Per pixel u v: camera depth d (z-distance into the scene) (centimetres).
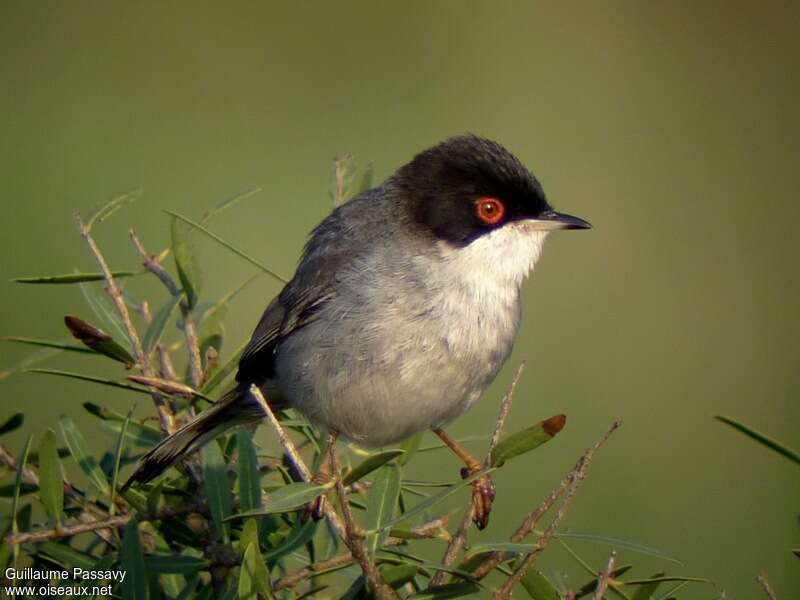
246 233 1586
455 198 773
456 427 1284
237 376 783
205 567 571
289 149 1828
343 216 806
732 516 1186
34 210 1591
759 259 1675
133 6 2256
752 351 1479
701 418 1350
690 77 2178
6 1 2192
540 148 1916
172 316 750
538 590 543
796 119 2069
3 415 1134
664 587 636
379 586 517
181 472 666
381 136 1898
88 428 1133
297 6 2308
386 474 570
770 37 2269
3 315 1307
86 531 562
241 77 2062
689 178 1888
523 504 1162
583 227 778
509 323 779
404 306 750
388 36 2233
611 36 2269
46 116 1873
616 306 1562
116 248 1501
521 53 2177
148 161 1766
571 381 1400
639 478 1242
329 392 759
